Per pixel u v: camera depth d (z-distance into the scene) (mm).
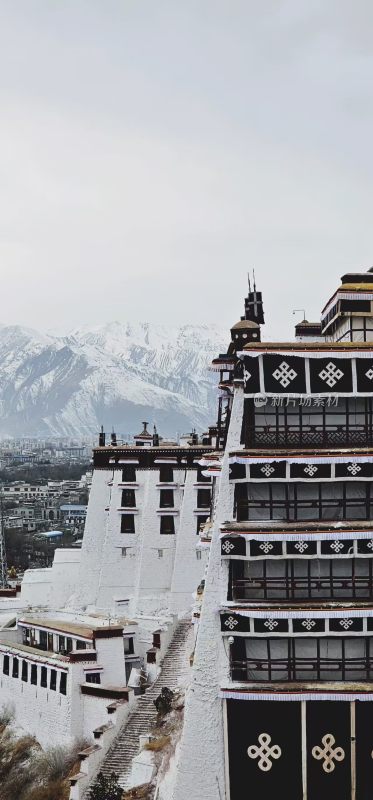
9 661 84625
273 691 55469
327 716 56062
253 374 56938
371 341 60625
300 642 57406
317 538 55969
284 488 57969
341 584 57250
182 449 93875
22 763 76312
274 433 57781
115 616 92188
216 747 56594
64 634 84312
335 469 56656
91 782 67438
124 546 94375
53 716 76688
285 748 56250
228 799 56312
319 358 56875
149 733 69000
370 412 57812
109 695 73625
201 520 91000
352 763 55906
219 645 57312
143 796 61656
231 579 57500
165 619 86438
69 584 100250
